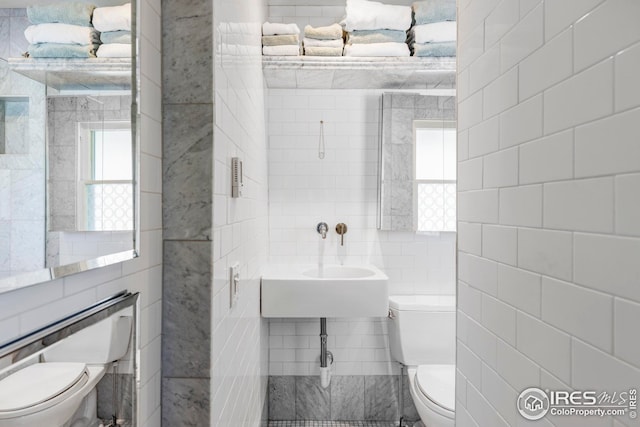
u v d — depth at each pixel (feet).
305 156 7.59
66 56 1.78
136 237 2.49
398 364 7.55
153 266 2.85
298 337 7.56
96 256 2.03
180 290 3.01
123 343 2.29
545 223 2.46
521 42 2.75
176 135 3.02
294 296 6.25
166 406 3.00
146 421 2.71
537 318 2.54
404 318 6.82
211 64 3.02
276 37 6.44
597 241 2.00
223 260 3.42
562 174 2.29
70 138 1.80
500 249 3.05
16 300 1.55
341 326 7.55
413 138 7.43
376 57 6.55
